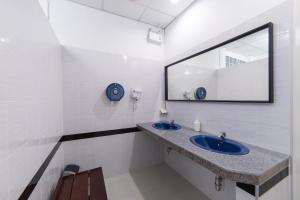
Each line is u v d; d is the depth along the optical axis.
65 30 1.76
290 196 0.98
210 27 1.58
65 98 1.77
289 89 0.98
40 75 1.02
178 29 2.10
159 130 1.80
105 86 1.99
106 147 2.02
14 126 0.68
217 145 1.40
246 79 1.23
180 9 1.98
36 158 0.92
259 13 1.14
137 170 2.22
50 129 1.24
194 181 1.84
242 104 1.27
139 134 2.25
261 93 1.13
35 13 0.94
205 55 1.65
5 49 0.62
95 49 1.93
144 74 2.27
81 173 1.43
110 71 2.02
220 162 0.92
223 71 1.43
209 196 1.63
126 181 1.94
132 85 2.18
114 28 2.06
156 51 2.37
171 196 1.66
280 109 1.02
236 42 1.31
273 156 0.99
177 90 2.13
